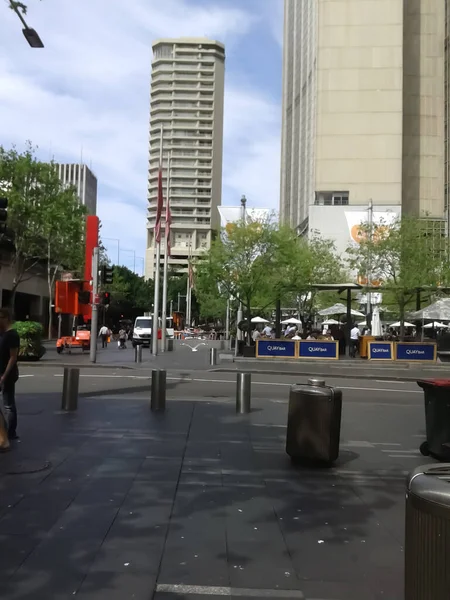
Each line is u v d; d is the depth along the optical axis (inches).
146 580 163.3
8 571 167.0
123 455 315.0
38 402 511.8
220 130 5477.4
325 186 3078.2
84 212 1688.0
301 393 309.0
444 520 101.1
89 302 1042.1
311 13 3548.2
